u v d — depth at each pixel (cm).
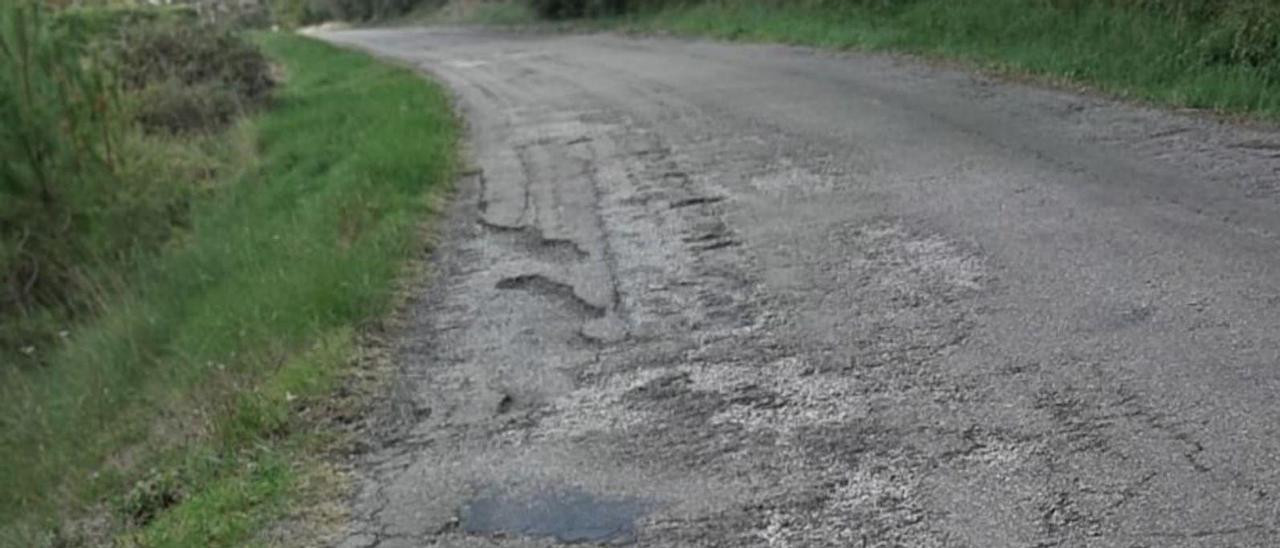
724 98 1149
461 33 2728
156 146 1272
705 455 401
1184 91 925
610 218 733
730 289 569
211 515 407
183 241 1055
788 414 423
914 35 1417
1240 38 971
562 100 1283
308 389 504
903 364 452
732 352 489
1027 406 402
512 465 412
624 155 922
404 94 1481
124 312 884
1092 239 571
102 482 505
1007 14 1323
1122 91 969
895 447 387
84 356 825
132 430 589
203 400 554
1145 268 521
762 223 674
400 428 458
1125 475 350
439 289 636
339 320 596
